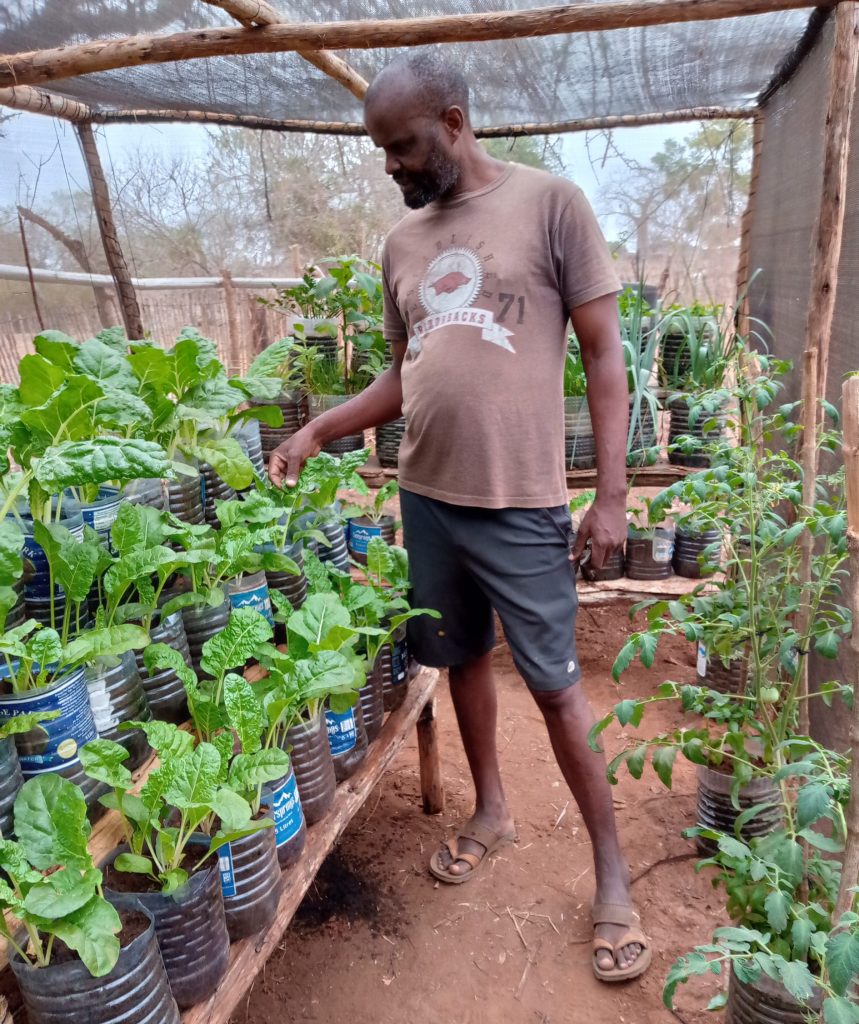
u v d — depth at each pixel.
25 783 1.16
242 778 1.26
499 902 2.11
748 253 3.86
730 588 2.01
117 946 0.97
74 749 1.27
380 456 3.76
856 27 1.49
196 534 1.58
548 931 2.01
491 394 1.71
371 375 3.97
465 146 1.71
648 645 1.55
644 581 3.33
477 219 1.72
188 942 1.17
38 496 1.45
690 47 2.73
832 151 1.54
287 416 3.92
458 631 2.01
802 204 2.69
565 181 1.68
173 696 1.58
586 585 3.31
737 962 1.16
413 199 1.73
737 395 1.99
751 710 1.79
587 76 3.00
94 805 1.32
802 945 1.21
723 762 2.15
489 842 2.25
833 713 1.93
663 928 2.00
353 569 2.53
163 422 1.82
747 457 1.78
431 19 1.76
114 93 3.11
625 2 1.66
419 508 1.92
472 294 1.71
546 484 1.76
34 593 1.48
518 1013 1.79
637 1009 1.78
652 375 3.64
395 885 2.18
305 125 3.64
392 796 2.58
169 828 1.23
